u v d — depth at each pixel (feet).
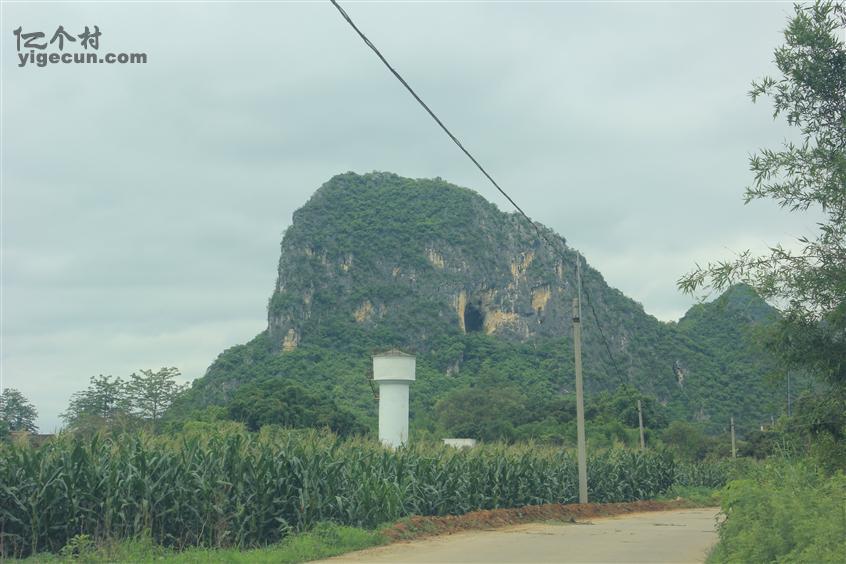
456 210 581.53
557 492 106.93
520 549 52.21
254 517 56.08
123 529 52.65
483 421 321.73
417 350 487.20
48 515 51.57
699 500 140.87
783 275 40.11
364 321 495.41
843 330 40.32
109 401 185.16
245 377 422.41
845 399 42.86
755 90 42.78
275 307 475.31
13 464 51.88
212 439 60.03
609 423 269.64
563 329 534.78
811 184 39.88
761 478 44.78
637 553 49.78
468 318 554.46
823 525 26.21
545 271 560.61
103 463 53.78
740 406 415.03
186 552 48.83
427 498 77.05
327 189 579.48
